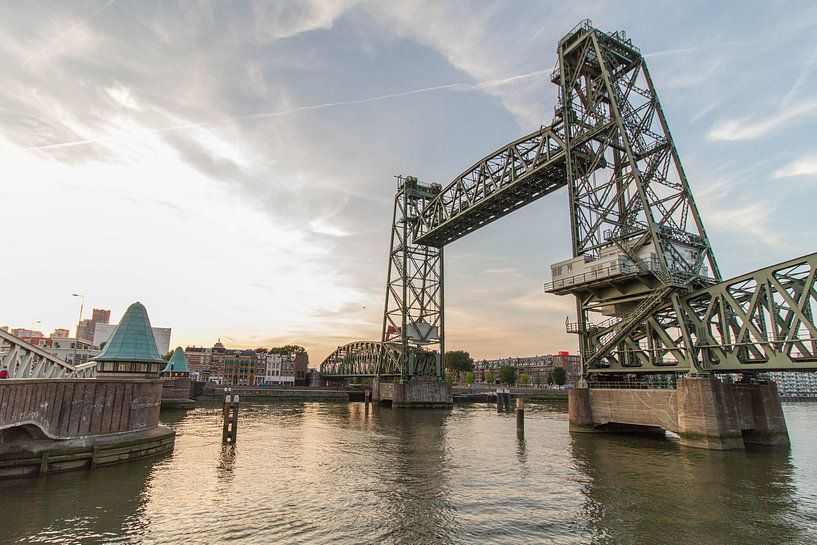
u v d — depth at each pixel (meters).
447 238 87.38
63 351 125.12
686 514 21.12
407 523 19.98
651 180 46.62
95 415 28.70
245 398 102.38
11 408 23.45
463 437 45.75
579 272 46.25
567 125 51.97
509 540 18.17
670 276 39.25
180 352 84.00
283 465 31.44
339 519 20.47
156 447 32.66
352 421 61.31
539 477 28.08
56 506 21.08
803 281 34.69
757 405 39.34
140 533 18.38
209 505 22.09
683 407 37.16
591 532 19.00
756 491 24.62
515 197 66.81
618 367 44.34
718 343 37.47
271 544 17.52
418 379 89.19
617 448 37.53
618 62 51.50
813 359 31.86
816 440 43.03
